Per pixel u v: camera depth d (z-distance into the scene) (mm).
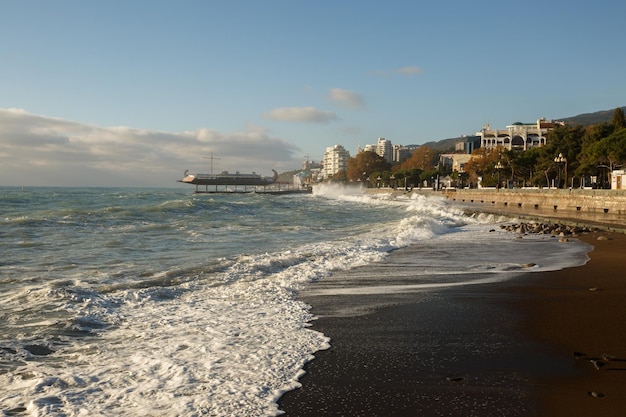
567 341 7996
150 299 11016
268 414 5402
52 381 6273
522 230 31672
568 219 37969
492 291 12180
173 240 23031
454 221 41312
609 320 9281
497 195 81875
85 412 5434
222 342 7961
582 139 87500
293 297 11594
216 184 192750
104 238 22906
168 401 5719
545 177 93812
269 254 18188
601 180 79125
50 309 9867
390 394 5953
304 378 6457
